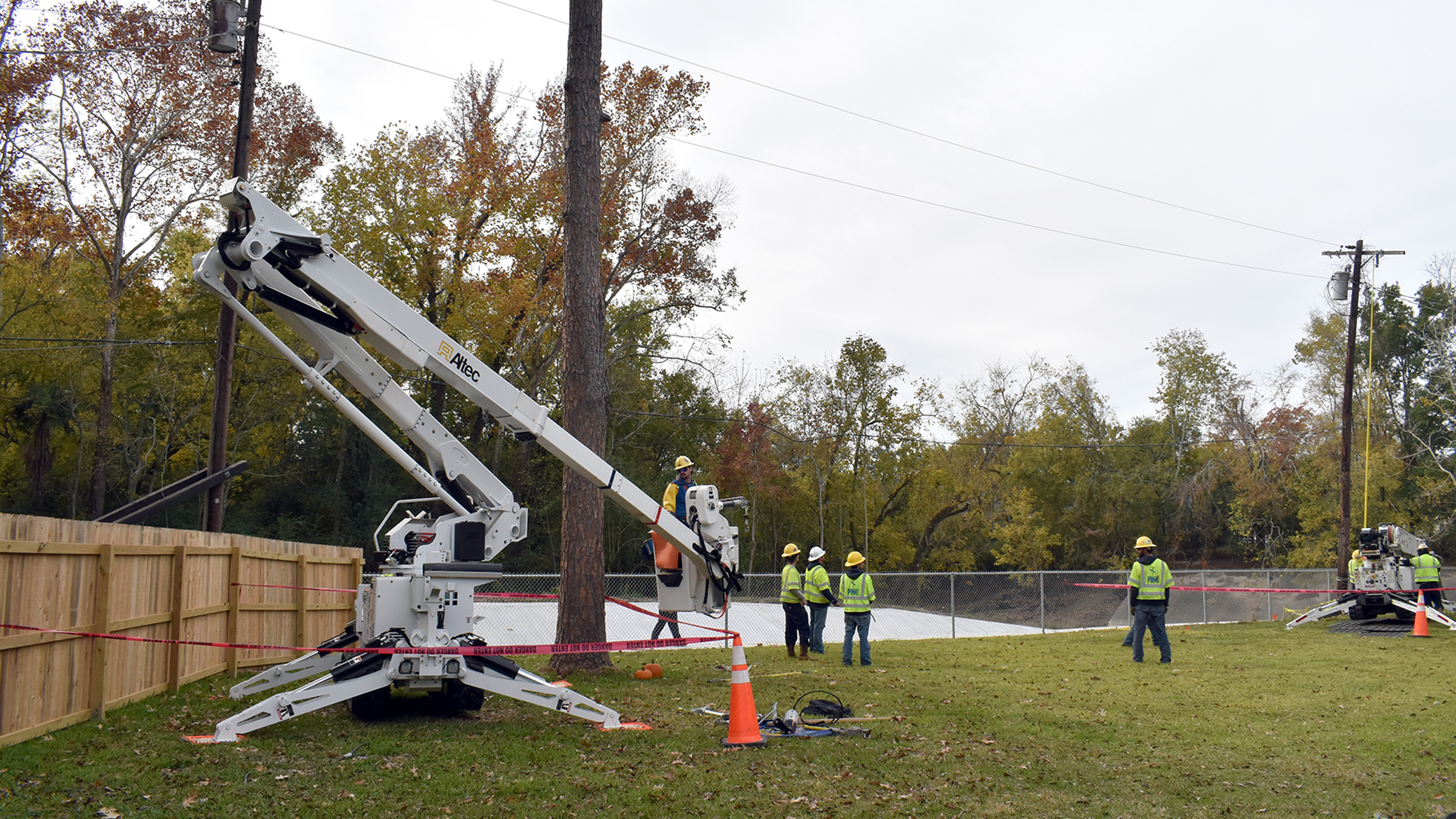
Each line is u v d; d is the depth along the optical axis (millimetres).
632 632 19328
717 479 45344
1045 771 7098
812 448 47156
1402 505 41938
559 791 6102
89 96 30125
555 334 38031
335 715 8703
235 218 7602
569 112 13031
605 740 7785
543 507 39594
